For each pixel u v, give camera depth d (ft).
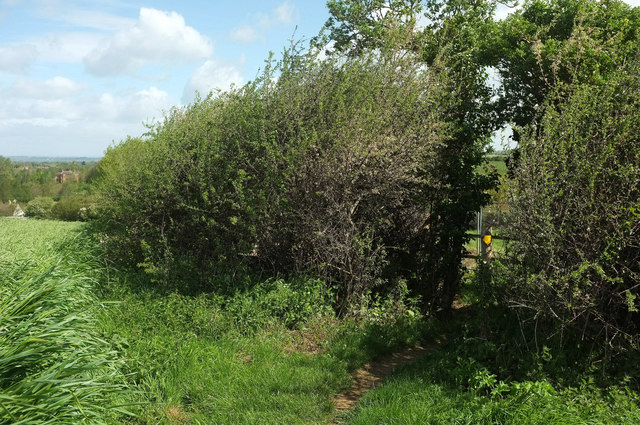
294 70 30.37
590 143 19.47
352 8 44.14
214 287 28.19
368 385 20.76
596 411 15.81
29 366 13.85
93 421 13.35
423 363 22.25
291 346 23.79
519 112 31.94
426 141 28.86
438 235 31.99
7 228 53.26
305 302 26.50
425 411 15.97
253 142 28.02
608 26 29.17
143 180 32.96
